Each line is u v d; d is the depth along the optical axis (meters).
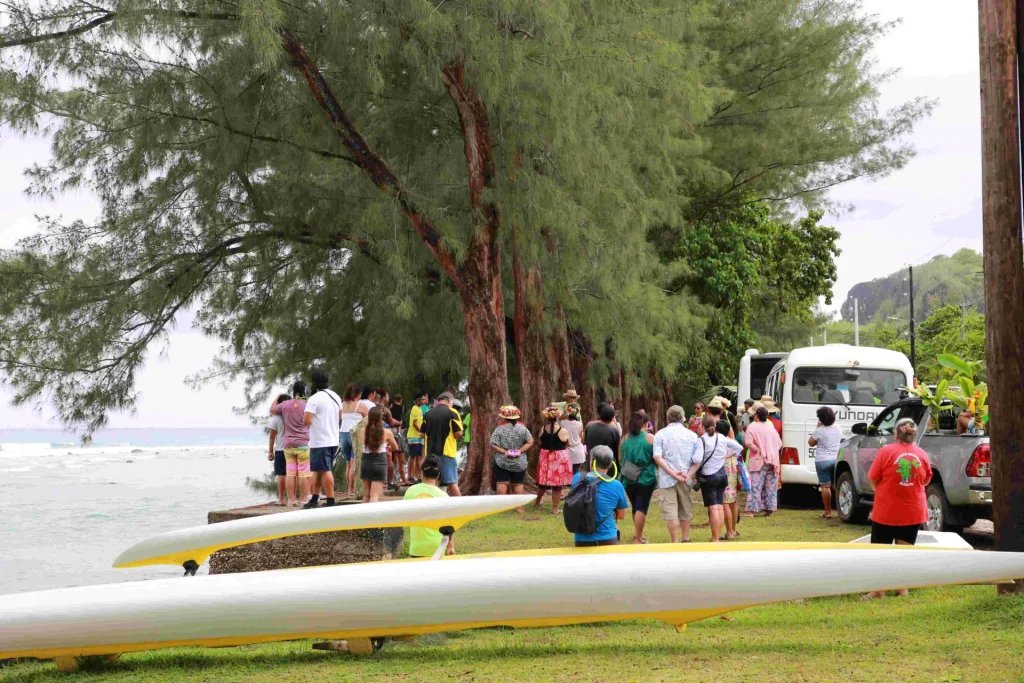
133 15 16.02
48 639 7.11
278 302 24.08
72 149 19.06
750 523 15.96
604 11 17.77
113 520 28.08
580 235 17.84
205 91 18.77
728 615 9.20
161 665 7.64
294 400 13.57
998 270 8.30
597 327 21.05
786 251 37.50
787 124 28.95
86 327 19.66
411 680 6.55
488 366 18.59
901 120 29.70
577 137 17.30
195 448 113.50
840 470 16.19
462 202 19.25
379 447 13.27
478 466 18.69
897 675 6.21
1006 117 8.35
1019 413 8.20
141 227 20.12
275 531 8.54
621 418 27.53
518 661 7.16
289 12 17.02
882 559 7.39
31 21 17.03
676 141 21.98
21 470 58.81
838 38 28.48
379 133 20.61
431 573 7.11
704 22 24.09
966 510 12.49
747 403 20.20
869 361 19.92
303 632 7.14
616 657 7.22
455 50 15.94
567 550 8.88
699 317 25.97
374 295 21.98
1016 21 8.47
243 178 20.41
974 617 8.06
